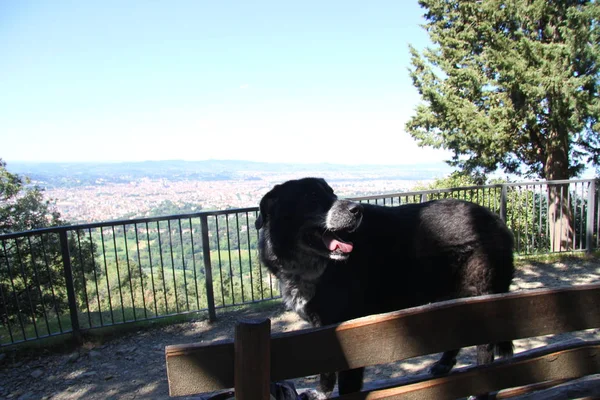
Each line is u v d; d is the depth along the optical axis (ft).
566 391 7.68
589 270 25.27
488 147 38.27
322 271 10.36
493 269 10.90
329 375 11.05
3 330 22.31
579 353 6.74
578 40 31.76
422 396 5.90
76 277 33.86
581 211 28.07
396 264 10.59
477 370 6.18
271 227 11.16
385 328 5.12
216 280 28.22
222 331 18.75
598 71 32.58
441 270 10.92
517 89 34.65
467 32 39.06
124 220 18.38
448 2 41.93
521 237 31.48
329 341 4.92
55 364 16.02
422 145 43.70
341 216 9.70
